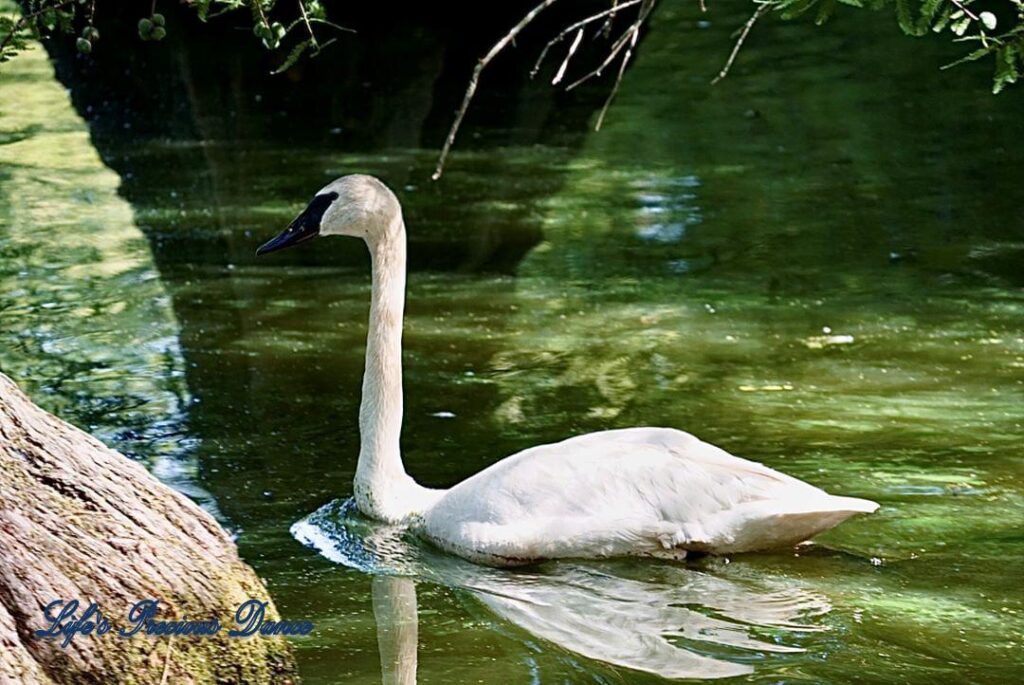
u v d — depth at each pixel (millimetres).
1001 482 10547
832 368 13141
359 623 8695
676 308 15008
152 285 15836
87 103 24875
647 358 13484
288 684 7789
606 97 24828
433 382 12922
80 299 15398
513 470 9891
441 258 16844
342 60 26344
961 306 14922
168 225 18250
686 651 8227
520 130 23047
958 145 21547
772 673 7906
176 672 7230
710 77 26078
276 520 10242
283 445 11570
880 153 21297
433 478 10922
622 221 18297
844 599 8844
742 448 11297
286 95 24922
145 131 23203
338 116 23734
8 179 20594
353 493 10609
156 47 27703
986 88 24641
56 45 28016
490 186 19984
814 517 9367
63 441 7742
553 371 13164
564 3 26969
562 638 8445
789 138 22219
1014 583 9000
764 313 14789
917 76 25609
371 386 10312
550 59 26516
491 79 25438
